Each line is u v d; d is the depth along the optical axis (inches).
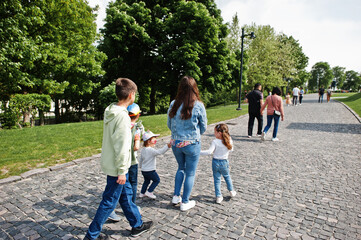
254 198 138.3
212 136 324.2
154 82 942.4
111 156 89.7
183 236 102.1
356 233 103.6
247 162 208.4
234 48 1275.8
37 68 580.7
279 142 286.7
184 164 126.5
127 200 98.4
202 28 738.2
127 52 807.1
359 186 153.8
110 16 724.7
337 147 256.4
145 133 133.2
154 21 810.2
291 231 105.2
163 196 141.9
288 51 1386.6
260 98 305.4
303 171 183.8
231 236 101.7
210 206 129.0
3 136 299.6
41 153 227.3
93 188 154.9
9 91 514.9
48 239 100.5
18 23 425.1
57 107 983.0
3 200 137.1
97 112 1153.4
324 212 121.6
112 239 100.3
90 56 650.2
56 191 149.9
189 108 112.6
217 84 834.2
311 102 945.5
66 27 620.4
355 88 4192.9
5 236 102.4
